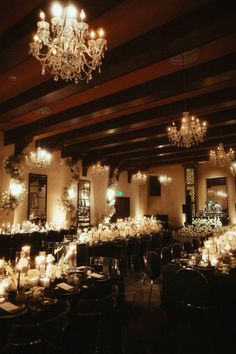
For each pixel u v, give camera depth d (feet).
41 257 12.27
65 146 39.34
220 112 26.12
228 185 48.44
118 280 12.57
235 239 21.43
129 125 26.89
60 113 25.93
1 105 22.88
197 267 13.94
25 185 35.60
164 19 13.11
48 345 7.58
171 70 18.11
